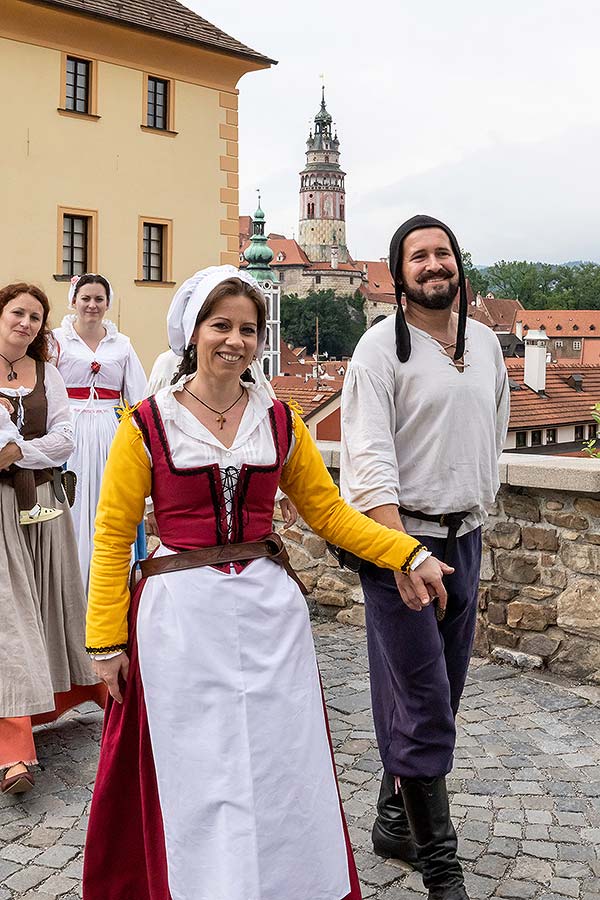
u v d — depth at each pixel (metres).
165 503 2.60
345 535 2.74
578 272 170.38
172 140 28.72
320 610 6.49
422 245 3.01
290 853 2.47
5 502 4.20
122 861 2.66
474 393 3.12
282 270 163.75
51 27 25.75
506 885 3.22
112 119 27.31
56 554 4.42
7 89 25.19
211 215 29.72
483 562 5.57
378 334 3.12
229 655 2.52
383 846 3.37
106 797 2.64
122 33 26.97
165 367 5.16
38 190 25.91
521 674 5.32
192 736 2.48
